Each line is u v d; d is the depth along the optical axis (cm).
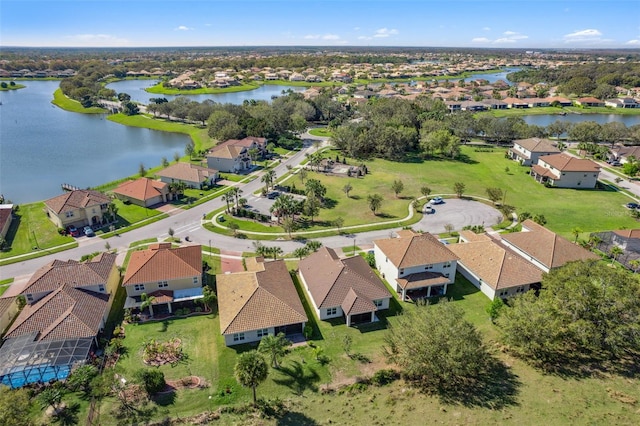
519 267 5856
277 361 4506
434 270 5962
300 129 15875
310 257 6312
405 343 4244
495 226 8056
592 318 4481
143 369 4147
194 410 3906
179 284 5612
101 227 8012
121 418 3819
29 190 10656
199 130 17162
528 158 12206
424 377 4316
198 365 4481
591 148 13462
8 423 3344
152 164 13050
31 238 7544
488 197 9712
